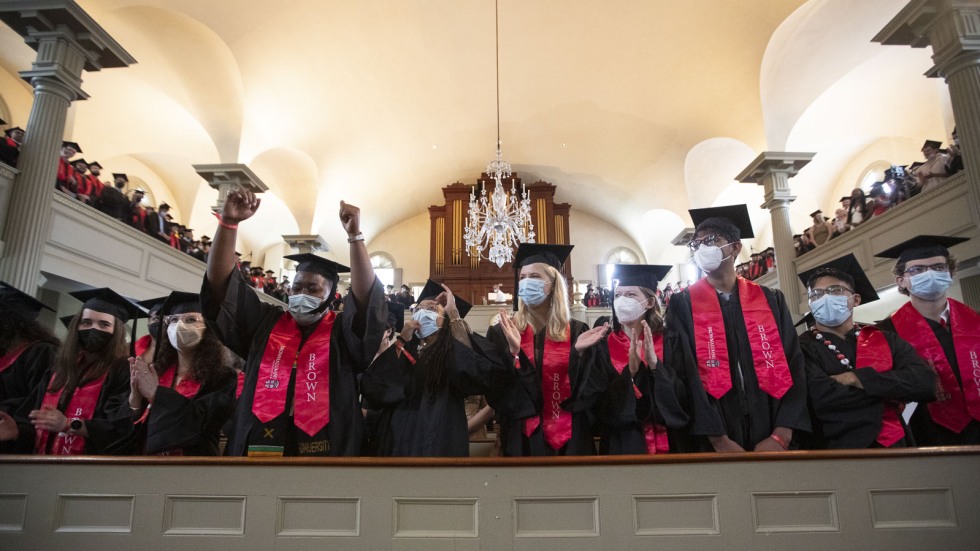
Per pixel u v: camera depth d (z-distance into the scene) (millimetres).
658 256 16547
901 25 5547
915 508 1901
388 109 12078
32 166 5543
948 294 6727
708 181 12453
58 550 1850
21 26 5730
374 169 13938
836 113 9750
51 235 5992
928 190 6309
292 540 1843
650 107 11680
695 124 11312
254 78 9258
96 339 2609
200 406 2285
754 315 2461
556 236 16141
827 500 1901
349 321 2254
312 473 1896
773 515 1884
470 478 1893
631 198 15141
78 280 6387
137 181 11172
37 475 1916
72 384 2533
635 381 2326
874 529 1875
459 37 10258
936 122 9094
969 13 5168
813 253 8656
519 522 1866
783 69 8867
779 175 9242
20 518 1886
